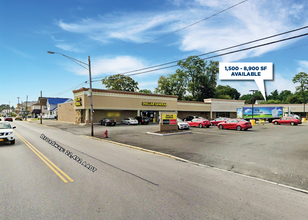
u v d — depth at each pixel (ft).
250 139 51.19
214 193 17.53
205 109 160.25
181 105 146.41
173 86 194.80
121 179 20.57
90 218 12.84
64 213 13.44
